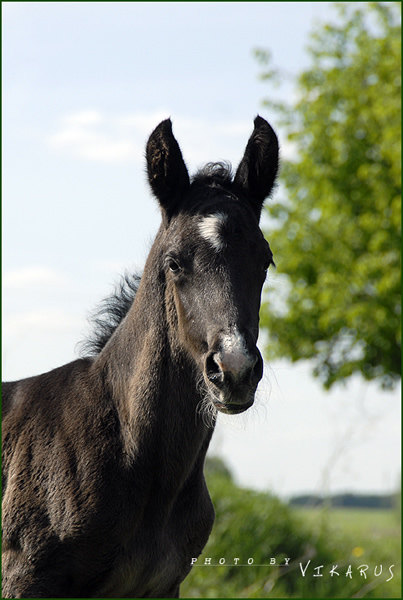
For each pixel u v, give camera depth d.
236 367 4.91
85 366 6.21
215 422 5.94
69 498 5.56
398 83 24.34
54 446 5.80
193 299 5.29
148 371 5.63
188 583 9.38
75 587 5.63
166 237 5.65
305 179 26.16
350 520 13.90
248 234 5.38
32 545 5.62
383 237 23.17
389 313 23.34
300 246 25.70
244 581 9.89
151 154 5.72
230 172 5.91
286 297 25.67
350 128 25.52
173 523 5.78
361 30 27.28
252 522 11.18
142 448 5.59
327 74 26.39
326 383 25.70
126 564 5.57
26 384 6.42
